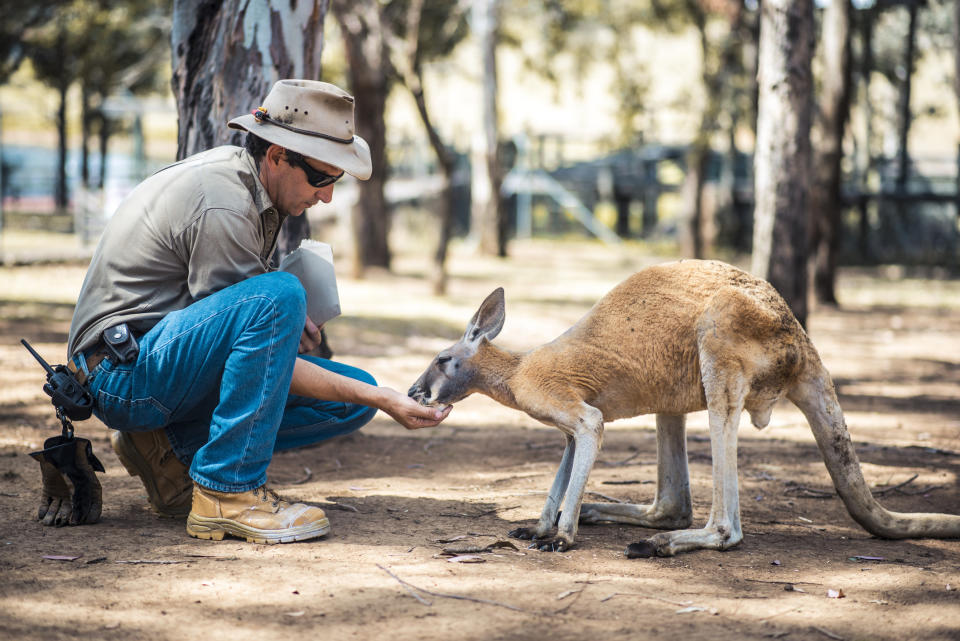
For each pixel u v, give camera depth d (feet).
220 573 10.07
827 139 47.21
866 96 75.82
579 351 11.59
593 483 15.14
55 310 35.50
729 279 11.47
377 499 13.78
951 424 21.34
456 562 10.61
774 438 19.62
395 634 8.50
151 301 11.28
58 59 76.89
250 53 17.24
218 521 11.29
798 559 11.16
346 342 32.22
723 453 11.22
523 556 10.94
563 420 11.47
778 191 27.27
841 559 11.22
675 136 101.50
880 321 42.91
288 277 11.21
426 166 95.04
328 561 10.57
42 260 52.24
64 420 11.46
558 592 9.66
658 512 12.48
